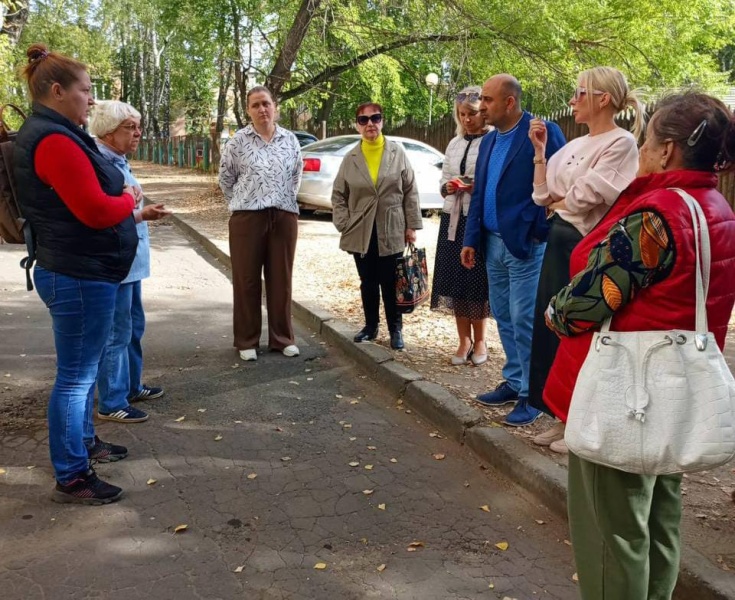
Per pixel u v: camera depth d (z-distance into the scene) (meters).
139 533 3.09
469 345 5.31
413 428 4.30
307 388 4.94
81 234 3.12
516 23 13.65
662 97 2.10
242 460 3.83
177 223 13.16
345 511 3.32
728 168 2.00
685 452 1.85
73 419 3.26
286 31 15.16
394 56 16.11
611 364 1.95
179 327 6.42
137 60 45.31
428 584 2.78
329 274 8.34
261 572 2.83
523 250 3.85
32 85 3.02
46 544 2.99
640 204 1.93
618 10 16.05
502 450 3.71
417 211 5.41
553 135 3.81
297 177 5.49
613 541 2.05
